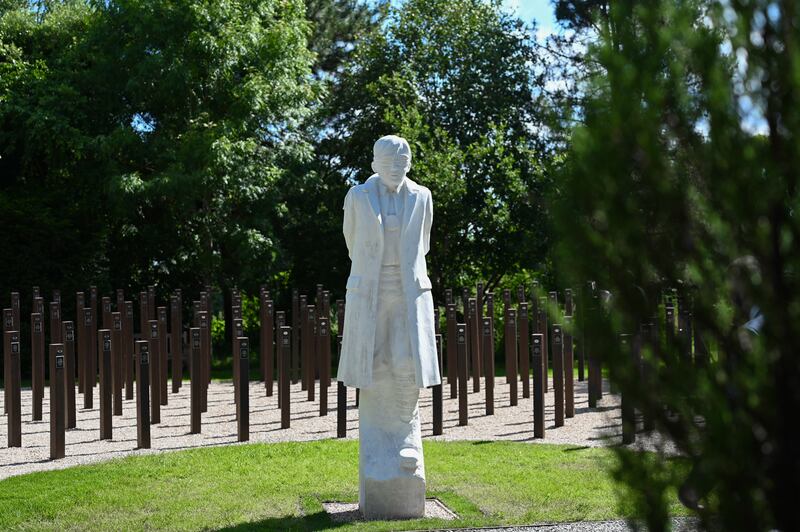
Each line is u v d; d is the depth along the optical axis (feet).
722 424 10.80
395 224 29.73
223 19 81.15
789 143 10.52
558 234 11.78
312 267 92.84
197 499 31.37
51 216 81.41
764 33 10.72
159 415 47.55
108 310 67.00
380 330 29.76
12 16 90.79
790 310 10.52
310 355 55.01
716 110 10.77
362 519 28.96
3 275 79.41
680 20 11.05
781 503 10.62
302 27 86.33
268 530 27.35
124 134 78.28
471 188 84.07
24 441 43.45
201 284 89.40
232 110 81.35
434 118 90.07
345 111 95.09
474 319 58.03
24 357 77.71
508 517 28.60
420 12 91.25
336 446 40.50
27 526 28.19
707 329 11.00
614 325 11.47
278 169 82.84
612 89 11.26
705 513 11.30
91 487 33.01
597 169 11.25
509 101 90.89
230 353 91.15
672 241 11.07
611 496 30.94
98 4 82.89
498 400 54.70
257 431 45.24
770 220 10.59
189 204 78.95
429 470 35.50
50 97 79.87
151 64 77.92
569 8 84.43
